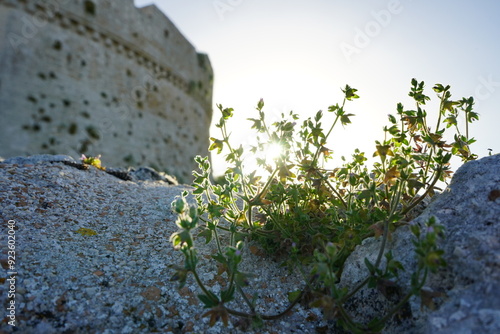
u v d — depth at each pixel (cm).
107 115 2392
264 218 272
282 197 280
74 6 2244
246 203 266
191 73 3447
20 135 1880
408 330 189
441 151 233
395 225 222
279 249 288
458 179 257
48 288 221
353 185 264
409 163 220
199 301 238
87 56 2323
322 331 224
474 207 222
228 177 276
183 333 210
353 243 254
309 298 235
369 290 225
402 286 207
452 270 192
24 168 421
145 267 268
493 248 186
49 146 2002
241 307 239
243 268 283
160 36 2984
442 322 171
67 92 2158
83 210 356
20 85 1930
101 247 288
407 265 214
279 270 283
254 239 308
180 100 3216
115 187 448
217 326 218
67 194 381
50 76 2084
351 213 247
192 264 191
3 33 1905
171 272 265
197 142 3459
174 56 3156
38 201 346
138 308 222
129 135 2552
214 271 273
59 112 2092
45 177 407
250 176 277
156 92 2891
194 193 264
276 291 260
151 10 2933
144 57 2777
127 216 362
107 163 2330
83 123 2211
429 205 254
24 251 255
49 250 264
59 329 195
